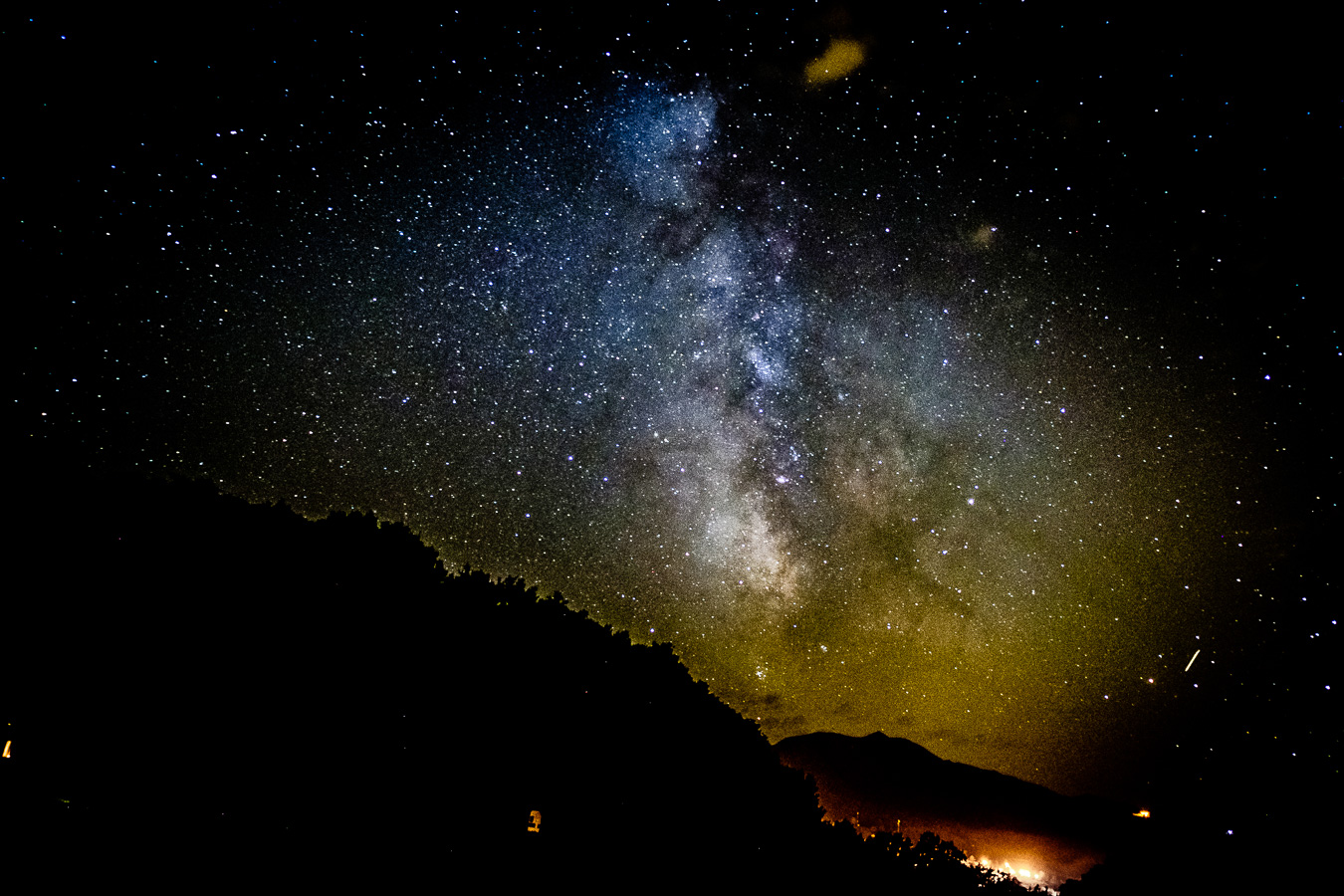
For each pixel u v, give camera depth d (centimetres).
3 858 246
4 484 372
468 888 364
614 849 471
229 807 319
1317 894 680
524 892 385
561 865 424
